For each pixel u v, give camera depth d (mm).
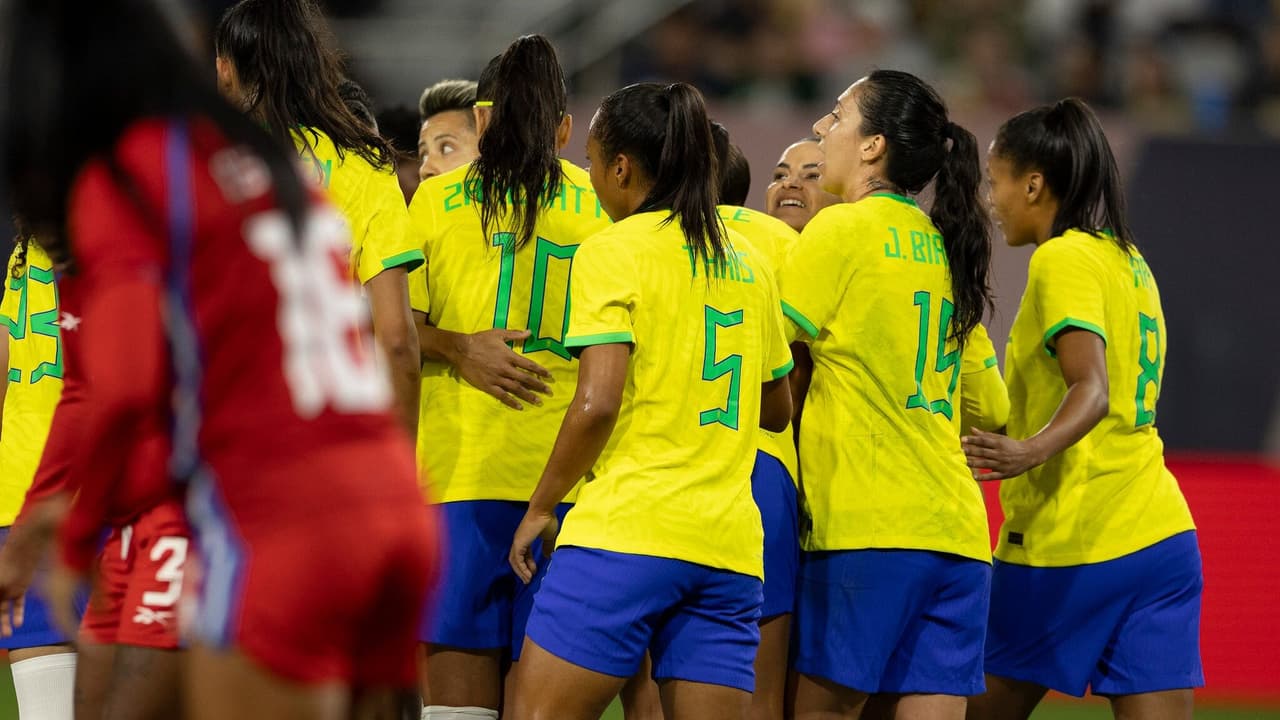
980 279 13844
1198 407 28656
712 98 39812
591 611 11438
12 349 13594
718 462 11828
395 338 12695
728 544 11750
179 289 7504
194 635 7711
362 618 7852
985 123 30281
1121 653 14422
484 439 14023
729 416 11930
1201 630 24641
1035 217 14867
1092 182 14492
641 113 12148
